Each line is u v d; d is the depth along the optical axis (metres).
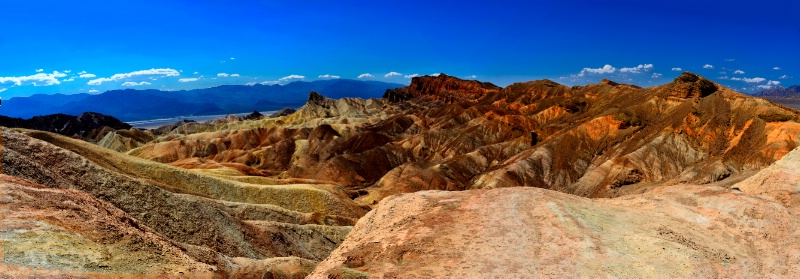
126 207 41.94
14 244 23.09
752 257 31.48
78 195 33.19
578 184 114.69
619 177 110.94
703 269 28.25
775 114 110.50
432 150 164.38
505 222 33.62
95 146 67.19
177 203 44.84
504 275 26.92
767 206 38.09
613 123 137.62
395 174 126.69
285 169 162.25
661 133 123.81
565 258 28.70
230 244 43.28
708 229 35.56
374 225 38.72
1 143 43.22
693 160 114.25
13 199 28.09
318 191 75.44
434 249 30.34
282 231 51.75
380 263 29.23
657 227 33.91
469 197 39.53
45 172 41.59
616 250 29.67
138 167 65.19
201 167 102.81
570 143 133.12
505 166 127.50
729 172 99.88
